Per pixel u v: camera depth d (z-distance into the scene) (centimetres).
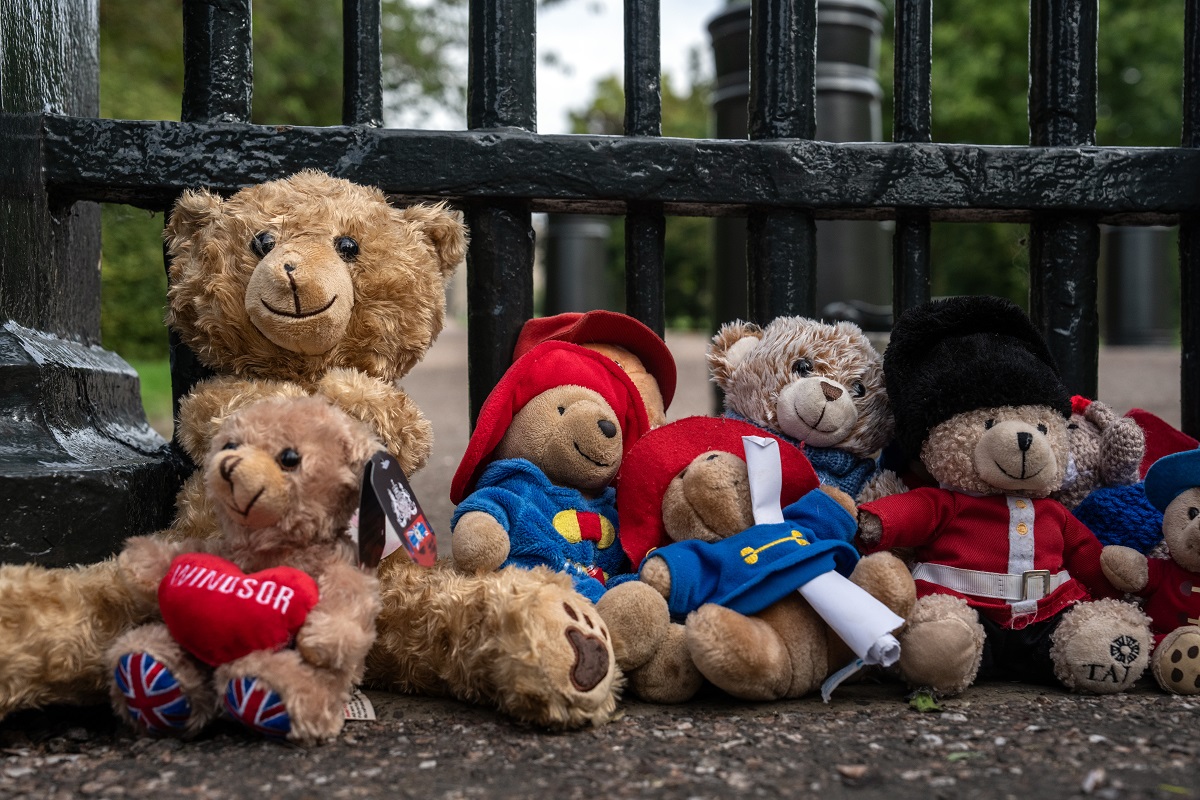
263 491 189
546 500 237
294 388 231
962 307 242
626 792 160
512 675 191
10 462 220
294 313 223
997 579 230
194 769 173
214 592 181
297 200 238
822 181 277
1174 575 235
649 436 240
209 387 231
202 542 205
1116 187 283
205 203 243
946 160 280
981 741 184
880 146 279
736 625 205
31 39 265
